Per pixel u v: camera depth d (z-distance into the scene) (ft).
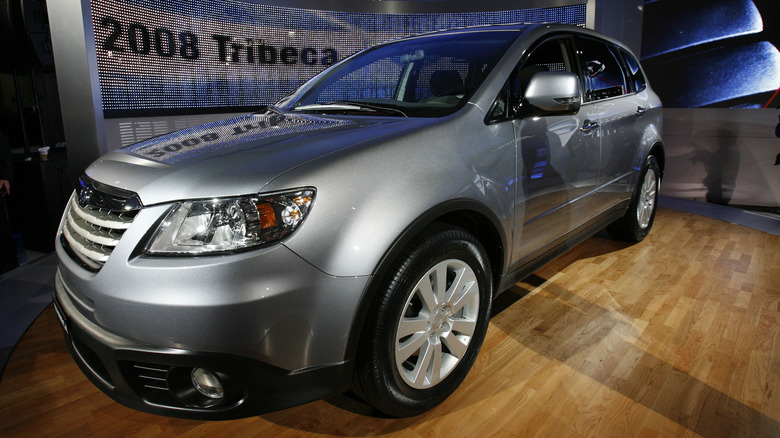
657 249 11.16
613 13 16.08
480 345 6.14
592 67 8.53
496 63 6.52
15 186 11.16
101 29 11.15
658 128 10.96
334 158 4.62
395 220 4.61
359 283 4.42
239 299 4.03
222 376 4.28
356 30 15.87
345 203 4.42
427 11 15.98
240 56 14.23
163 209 4.27
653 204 11.51
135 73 12.01
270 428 5.43
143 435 5.37
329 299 4.34
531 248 6.97
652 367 6.44
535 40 7.16
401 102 6.75
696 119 16.10
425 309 5.21
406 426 5.42
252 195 4.23
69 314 4.73
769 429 5.29
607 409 5.63
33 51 11.42
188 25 12.98
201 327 4.04
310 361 4.45
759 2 14.30
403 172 4.86
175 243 4.16
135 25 11.83
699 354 6.75
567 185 7.42
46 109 14.20
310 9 15.07
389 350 4.81
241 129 5.90
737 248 11.23
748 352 6.80
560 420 5.46
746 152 15.39
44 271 10.22
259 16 14.34
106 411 5.77
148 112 12.41
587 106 7.94
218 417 4.49
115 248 4.31
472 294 5.76
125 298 4.14
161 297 4.05
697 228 12.92
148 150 5.39
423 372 5.32
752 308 8.14
